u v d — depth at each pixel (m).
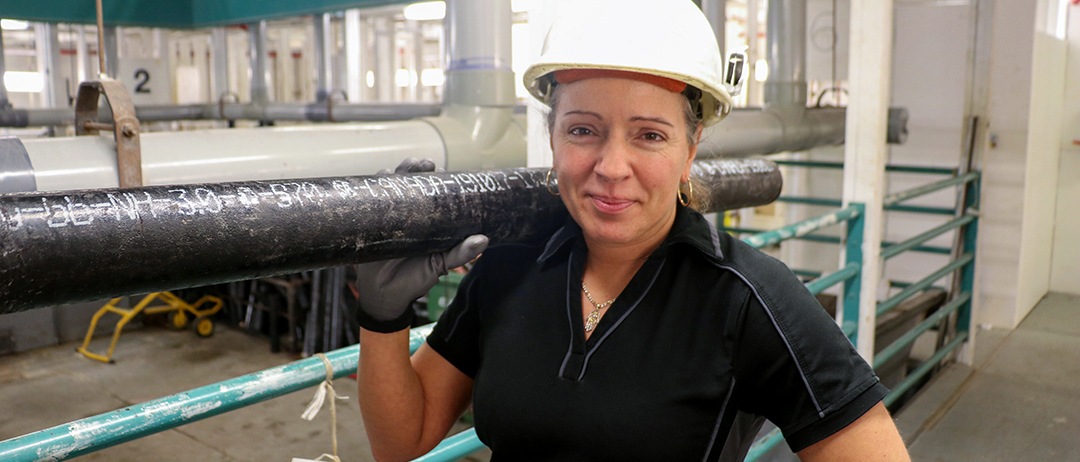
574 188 0.78
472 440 1.26
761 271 0.79
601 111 0.74
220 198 0.66
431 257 0.84
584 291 0.85
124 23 5.72
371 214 0.74
